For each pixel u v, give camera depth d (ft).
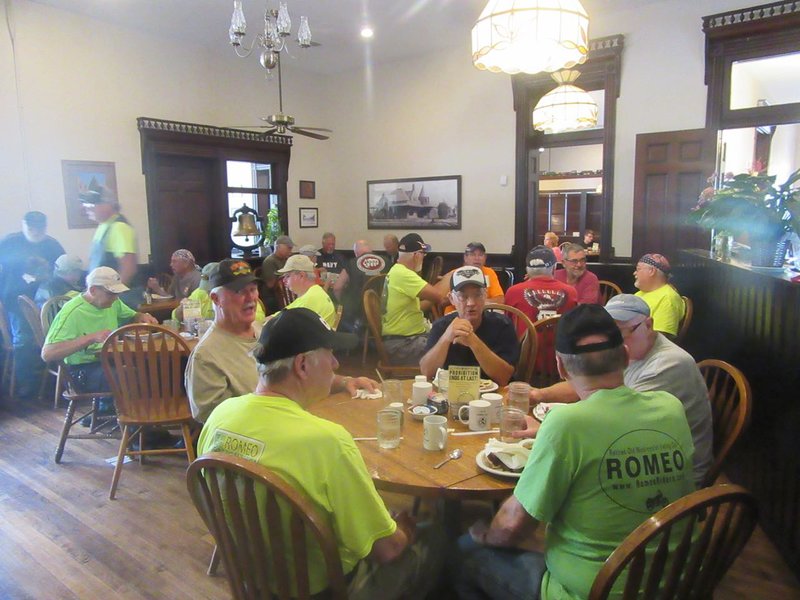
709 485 5.82
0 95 16.17
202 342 7.14
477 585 4.81
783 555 7.27
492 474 4.86
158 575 7.14
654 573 3.56
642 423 4.01
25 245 15.16
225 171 22.24
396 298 12.19
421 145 24.17
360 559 4.08
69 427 10.48
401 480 4.79
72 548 7.73
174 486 9.50
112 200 16.15
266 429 3.87
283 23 13.56
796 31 15.62
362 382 7.17
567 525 4.10
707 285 11.93
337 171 27.07
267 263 19.03
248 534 3.94
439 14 19.11
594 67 19.26
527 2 7.52
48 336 10.34
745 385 5.97
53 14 17.24
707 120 17.43
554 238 19.95
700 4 17.42
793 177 9.06
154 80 20.04
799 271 8.71
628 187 19.21
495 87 21.91
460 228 23.52
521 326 11.04
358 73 25.62
